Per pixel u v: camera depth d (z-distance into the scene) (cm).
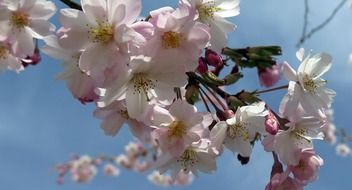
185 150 41
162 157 42
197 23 37
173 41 36
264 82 46
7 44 43
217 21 41
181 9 36
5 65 45
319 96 42
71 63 39
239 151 41
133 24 36
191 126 39
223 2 41
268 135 41
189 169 42
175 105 39
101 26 37
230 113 40
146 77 38
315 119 41
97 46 37
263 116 40
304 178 42
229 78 40
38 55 45
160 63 37
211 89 41
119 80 37
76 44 37
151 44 36
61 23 37
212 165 42
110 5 37
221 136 40
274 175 42
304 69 42
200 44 37
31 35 42
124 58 36
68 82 39
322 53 42
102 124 42
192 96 40
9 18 42
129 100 38
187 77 38
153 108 38
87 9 37
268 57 43
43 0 42
